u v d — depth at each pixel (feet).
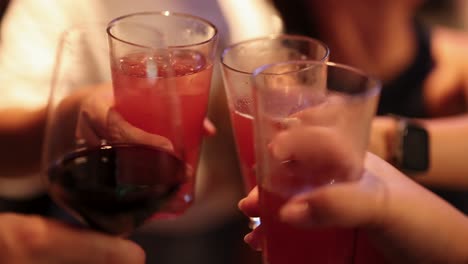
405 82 2.99
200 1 3.09
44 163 1.47
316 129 1.37
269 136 1.38
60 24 2.77
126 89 1.57
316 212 1.36
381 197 1.42
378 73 2.98
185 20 1.85
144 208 1.42
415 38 3.00
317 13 2.84
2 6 2.78
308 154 1.38
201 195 2.94
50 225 1.44
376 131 2.51
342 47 2.90
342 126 1.38
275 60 1.80
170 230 2.94
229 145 2.92
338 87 1.46
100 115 1.52
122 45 1.67
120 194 1.40
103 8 2.89
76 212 1.44
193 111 1.73
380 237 1.48
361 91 1.42
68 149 1.47
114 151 1.47
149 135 1.52
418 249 1.49
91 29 1.66
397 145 2.48
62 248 1.42
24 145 2.43
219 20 3.04
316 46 1.75
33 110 2.41
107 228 1.46
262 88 1.36
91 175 1.42
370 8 2.83
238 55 1.78
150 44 1.79
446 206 1.52
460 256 1.50
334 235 1.39
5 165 2.46
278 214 1.39
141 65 1.63
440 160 2.65
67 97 1.53
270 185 1.38
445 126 2.70
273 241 1.41
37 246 1.41
